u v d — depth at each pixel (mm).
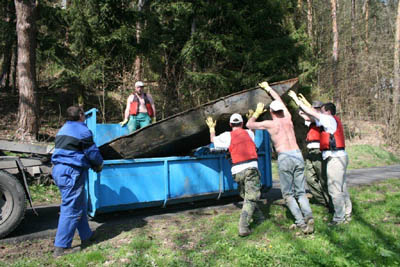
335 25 23734
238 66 14297
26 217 5492
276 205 5742
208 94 14039
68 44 13312
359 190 7184
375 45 24359
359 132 21406
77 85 12898
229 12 13398
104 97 13086
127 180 4895
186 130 5203
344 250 3555
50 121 14211
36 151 4961
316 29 26516
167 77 14625
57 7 12688
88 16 12758
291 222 4680
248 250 3592
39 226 4914
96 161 4008
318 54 25875
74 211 3809
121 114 14203
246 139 4453
